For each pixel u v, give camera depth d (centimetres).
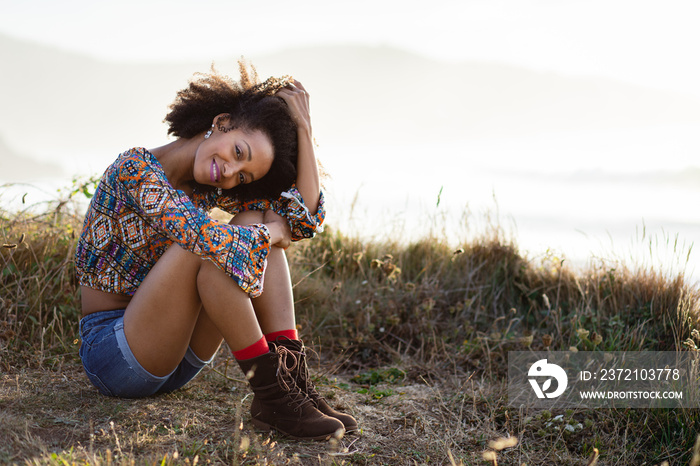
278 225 244
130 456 202
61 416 230
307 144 259
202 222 217
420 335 388
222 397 271
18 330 306
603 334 367
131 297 248
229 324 222
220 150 235
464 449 253
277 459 216
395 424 270
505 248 456
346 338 374
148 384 238
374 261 395
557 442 262
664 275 395
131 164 230
